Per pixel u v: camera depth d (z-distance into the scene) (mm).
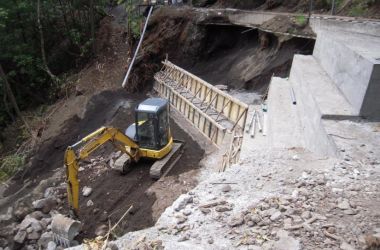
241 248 5102
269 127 11641
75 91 24297
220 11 23391
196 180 13234
